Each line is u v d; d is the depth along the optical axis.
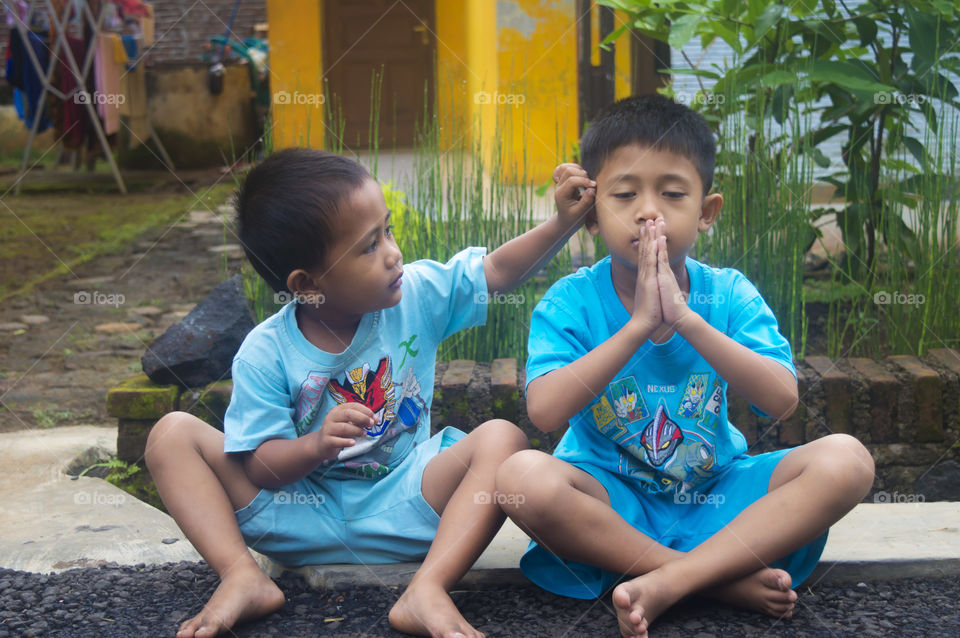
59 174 7.60
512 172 2.62
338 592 1.50
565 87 5.15
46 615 1.41
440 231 2.52
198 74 7.79
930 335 2.39
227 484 1.51
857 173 2.81
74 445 2.37
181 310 3.75
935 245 2.45
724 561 1.34
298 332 1.55
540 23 5.11
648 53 4.83
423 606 1.32
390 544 1.54
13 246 4.90
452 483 1.49
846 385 2.15
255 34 8.72
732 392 2.17
